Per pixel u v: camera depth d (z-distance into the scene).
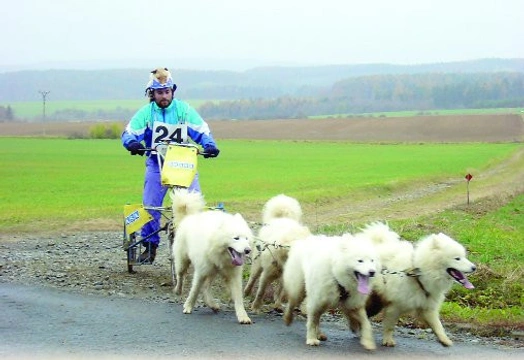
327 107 186.88
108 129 107.19
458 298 10.93
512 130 104.25
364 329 8.76
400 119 118.88
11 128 125.69
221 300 11.28
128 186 36.94
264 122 124.56
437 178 44.12
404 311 8.93
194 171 12.24
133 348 8.48
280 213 11.30
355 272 8.40
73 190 34.47
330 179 41.62
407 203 30.86
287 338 9.10
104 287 11.98
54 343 8.65
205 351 8.41
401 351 8.62
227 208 26.42
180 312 10.38
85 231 20.45
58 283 12.28
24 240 18.38
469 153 72.19
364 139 101.94
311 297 8.78
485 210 27.17
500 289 11.19
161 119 12.71
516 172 51.03
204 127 12.88
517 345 8.95
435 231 18.58
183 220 11.23
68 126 127.25
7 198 30.16
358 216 25.20
